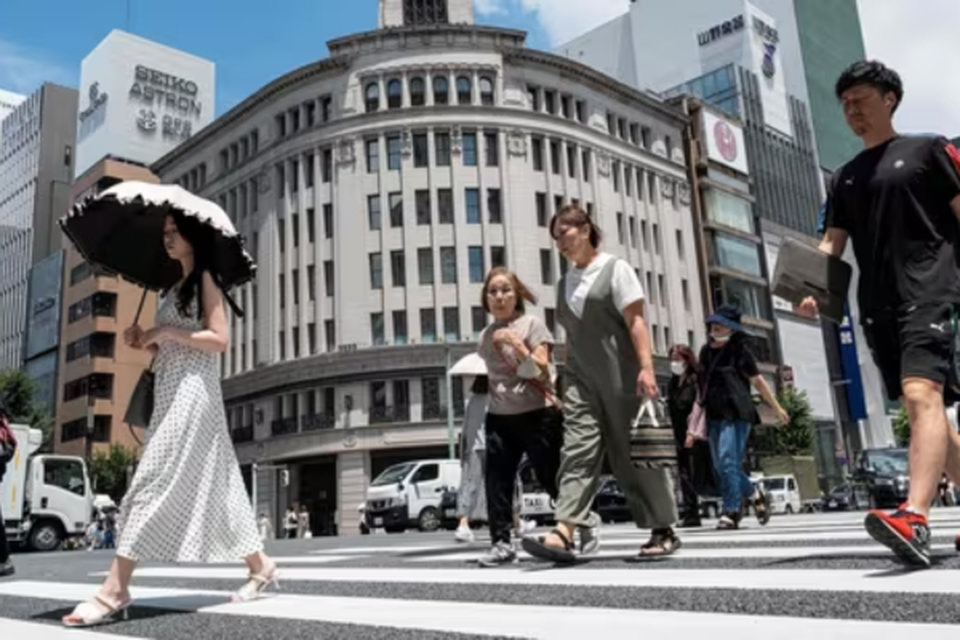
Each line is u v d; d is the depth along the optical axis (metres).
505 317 4.13
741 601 2.10
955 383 2.61
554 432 4.04
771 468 35.16
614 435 3.62
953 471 2.71
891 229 2.68
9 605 3.22
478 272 37.72
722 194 50.53
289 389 37.59
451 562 4.24
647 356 3.54
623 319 3.65
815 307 3.01
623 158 44.12
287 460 37.56
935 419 2.48
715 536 4.96
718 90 58.03
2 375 42.53
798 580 2.40
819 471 51.69
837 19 73.31
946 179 2.63
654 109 47.09
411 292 37.03
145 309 54.88
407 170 38.25
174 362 2.91
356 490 35.34
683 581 2.61
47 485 19.61
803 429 46.00
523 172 39.28
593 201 41.88
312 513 38.53
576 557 3.74
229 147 44.09
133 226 3.20
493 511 3.96
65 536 19.80
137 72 66.12
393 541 8.48
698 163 49.75
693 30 63.00
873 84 2.78
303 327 38.16
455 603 2.50
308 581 3.56
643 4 66.75
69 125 80.62
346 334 36.94
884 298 2.70
